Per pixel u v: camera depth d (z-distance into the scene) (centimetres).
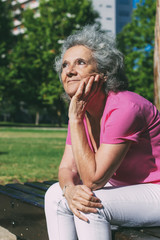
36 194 271
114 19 9031
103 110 209
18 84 4081
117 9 9094
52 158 961
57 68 232
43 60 3928
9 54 4084
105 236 179
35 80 4181
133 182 206
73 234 200
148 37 3447
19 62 4025
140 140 197
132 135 190
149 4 3478
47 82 4116
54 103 4122
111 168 188
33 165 812
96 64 204
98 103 208
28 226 251
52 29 3900
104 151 188
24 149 1220
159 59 516
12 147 1295
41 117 6938
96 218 178
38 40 4006
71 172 224
